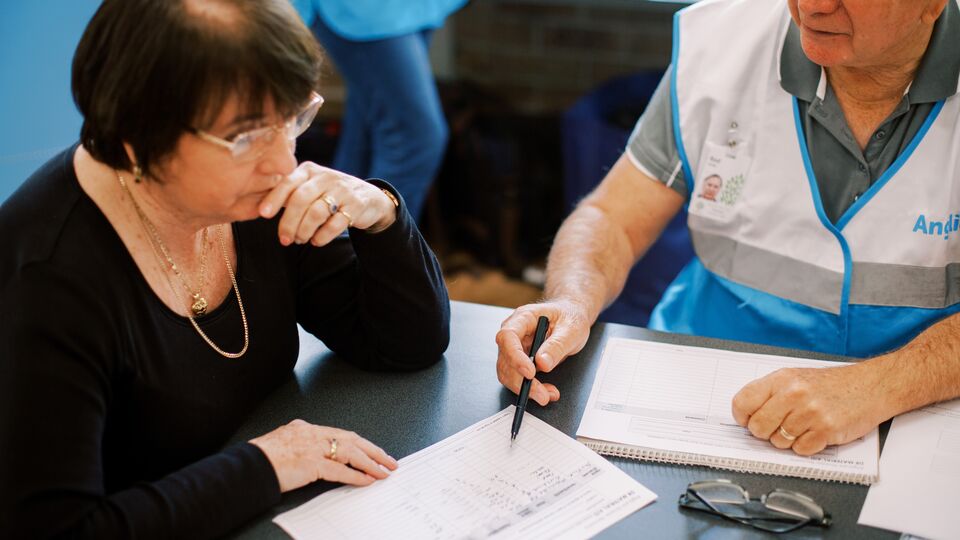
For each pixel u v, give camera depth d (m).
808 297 1.52
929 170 1.41
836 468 1.09
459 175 3.47
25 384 0.93
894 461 1.11
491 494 1.05
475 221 3.49
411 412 1.20
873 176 1.45
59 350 0.96
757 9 1.51
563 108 3.73
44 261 0.97
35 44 1.79
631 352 1.32
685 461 1.11
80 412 0.96
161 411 1.07
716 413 1.19
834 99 1.42
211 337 1.13
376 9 2.60
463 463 1.10
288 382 1.28
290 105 0.94
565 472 1.08
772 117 1.50
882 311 1.48
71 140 1.90
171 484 0.98
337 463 1.06
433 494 1.05
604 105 3.07
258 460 1.03
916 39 1.32
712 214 1.59
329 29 2.67
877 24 1.25
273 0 0.93
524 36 3.66
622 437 1.14
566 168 3.12
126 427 1.07
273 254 1.22
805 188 1.49
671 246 2.59
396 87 2.72
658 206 1.66
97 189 1.03
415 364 1.29
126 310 1.01
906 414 1.19
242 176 0.97
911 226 1.44
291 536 0.99
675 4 3.42
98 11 0.92
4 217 1.01
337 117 3.64
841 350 1.52
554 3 3.56
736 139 1.54
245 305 1.17
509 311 1.45
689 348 1.33
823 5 1.26
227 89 0.90
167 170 0.96
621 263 1.60
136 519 0.95
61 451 0.93
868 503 1.04
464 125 3.45
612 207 1.66
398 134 2.80
